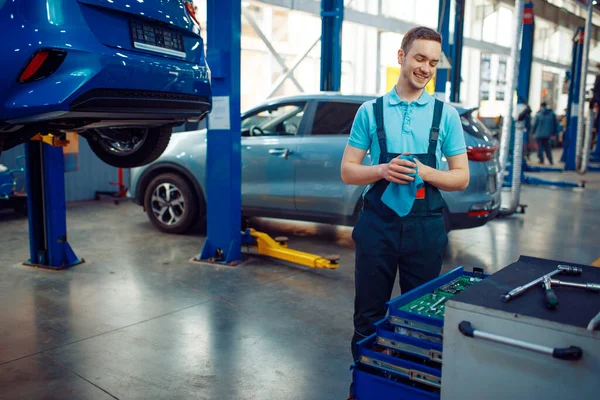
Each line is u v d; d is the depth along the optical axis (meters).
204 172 5.39
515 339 1.32
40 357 2.78
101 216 6.65
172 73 2.85
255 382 2.57
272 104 5.41
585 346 1.23
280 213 5.30
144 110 2.69
